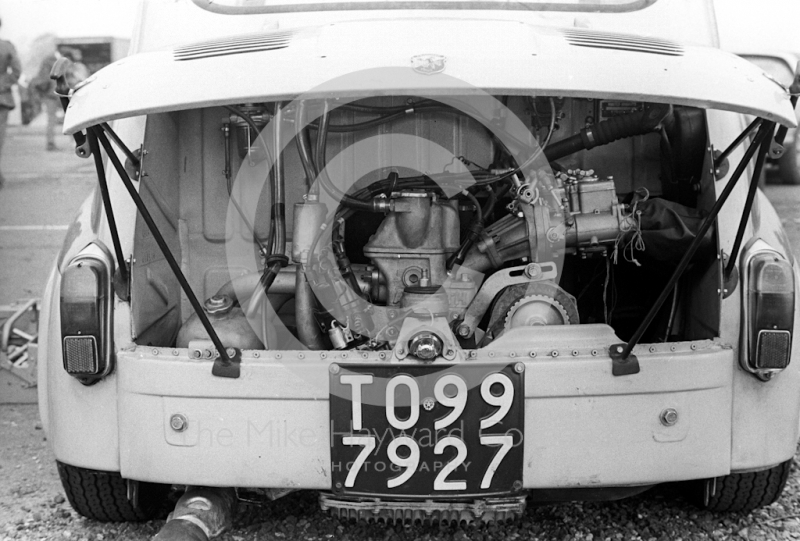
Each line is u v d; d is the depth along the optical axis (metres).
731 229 2.62
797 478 3.44
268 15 3.12
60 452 2.62
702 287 2.67
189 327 2.70
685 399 2.42
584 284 3.11
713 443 2.46
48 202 6.80
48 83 6.79
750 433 2.53
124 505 2.96
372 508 2.41
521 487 2.38
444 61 2.20
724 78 2.25
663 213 2.69
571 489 2.54
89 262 2.48
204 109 3.02
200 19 3.12
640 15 3.09
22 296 5.63
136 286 2.59
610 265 3.04
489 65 2.19
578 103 2.95
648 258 2.87
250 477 2.41
